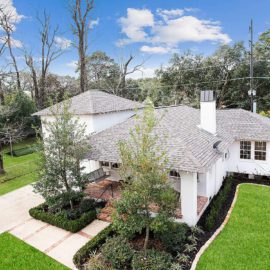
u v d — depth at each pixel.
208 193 13.51
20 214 13.30
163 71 45.34
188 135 13.36
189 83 42.97
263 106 37.78
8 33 31.08
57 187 12.25
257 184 16.11
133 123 15.48
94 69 52.59
